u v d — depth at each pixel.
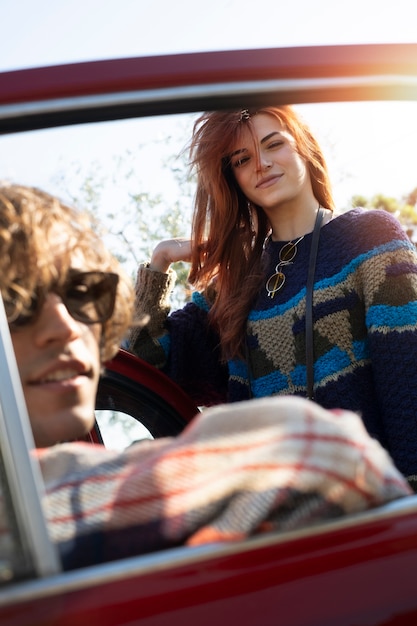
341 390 2.28
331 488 1.07
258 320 2.44
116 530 1.09
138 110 1.24
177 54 1.27
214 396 2.68
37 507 1.01
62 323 1.33
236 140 2.37
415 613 1.06
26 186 1.40
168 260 2.54
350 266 2.33
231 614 1.01
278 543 1.07
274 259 2.47
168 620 1.00
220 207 2.46
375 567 1.07
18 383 1.09
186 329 2.63
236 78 1.28
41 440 1.34
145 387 2.31
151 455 1.16
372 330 2.24
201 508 1.07
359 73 1.32
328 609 1.03
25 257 1.32
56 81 1.21
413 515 1.12
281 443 1.08
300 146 2.40
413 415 2.17
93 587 1.01
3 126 1.19
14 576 0.99
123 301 1.53
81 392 1.35
